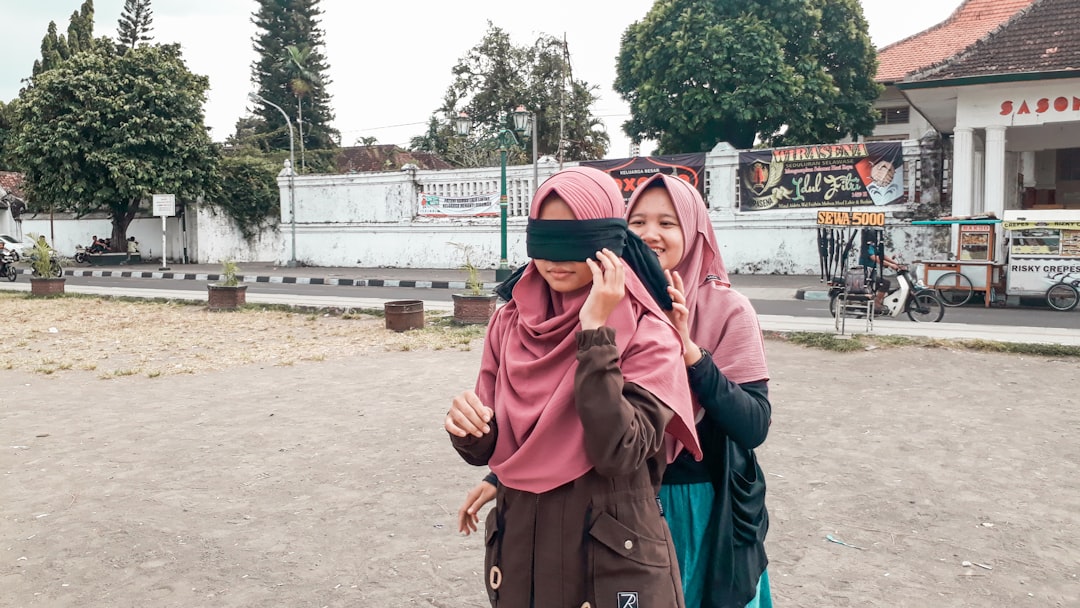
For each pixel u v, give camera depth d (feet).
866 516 13.44
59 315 44.27
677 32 74.28
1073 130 61.11
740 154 61.72
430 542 12.69
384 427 19.80
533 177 70.08
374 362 29.12
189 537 12.99
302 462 16.99
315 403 22.62
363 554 12.26
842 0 76.07
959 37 88.02
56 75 86.28
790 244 60.85
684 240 6.81
